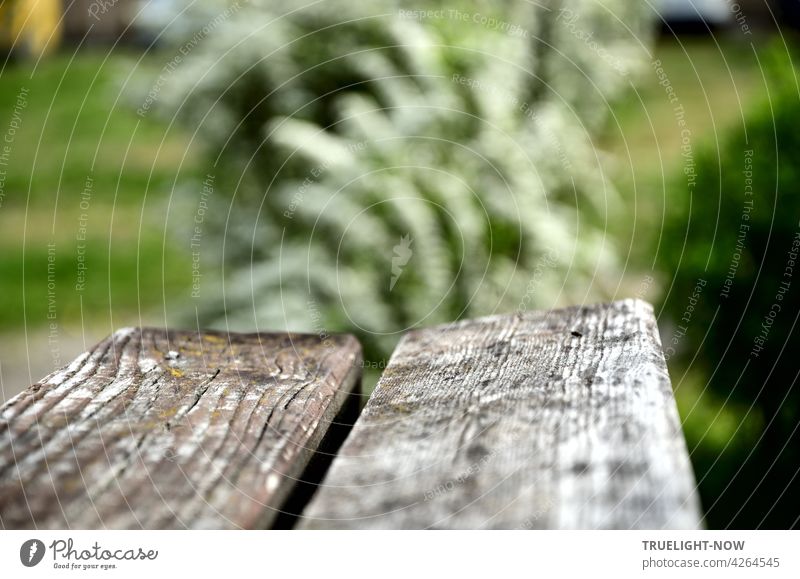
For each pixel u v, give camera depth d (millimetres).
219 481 711
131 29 8250
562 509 637
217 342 1081
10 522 649
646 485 662
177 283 4742
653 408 807
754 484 2361
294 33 3016
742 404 2463
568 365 952
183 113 3133
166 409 853
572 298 3145
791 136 2533
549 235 2881
